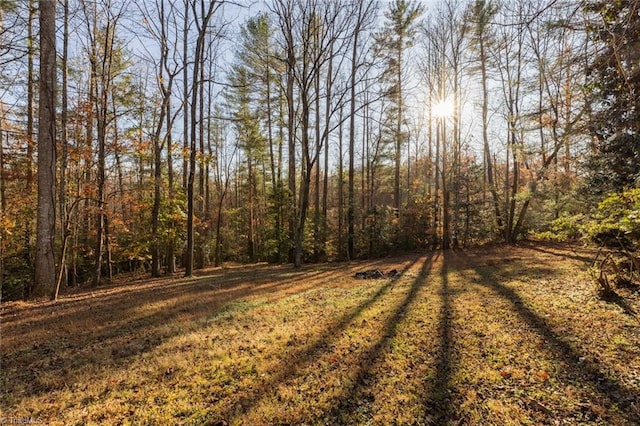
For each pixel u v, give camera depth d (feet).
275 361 12.10
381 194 93.25
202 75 55.06
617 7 13.07
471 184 60.85
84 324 18.44
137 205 43.19
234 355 12.82
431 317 16.35
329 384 10.33
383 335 14.28
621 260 17.75
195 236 63.41
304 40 41.75
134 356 13.25
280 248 62.44
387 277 30.78
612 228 15.89
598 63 14.97
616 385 9.30
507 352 11.85
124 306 22.80
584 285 20.04
